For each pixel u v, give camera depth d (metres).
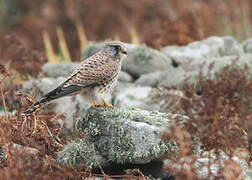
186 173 8.08
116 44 10.13
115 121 9.04
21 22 28.44
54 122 10.96
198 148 8.98
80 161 9.04
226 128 8.82
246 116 8.84
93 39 25.80
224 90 8.66
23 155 8.70
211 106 8.45
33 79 14.27
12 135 9.56
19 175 7.87
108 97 14.03
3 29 28.39
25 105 10.52
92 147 9.20
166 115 9.45
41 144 9.94
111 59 10.06
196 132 8.64
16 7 30.59
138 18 26.48
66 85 9.46
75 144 9.38
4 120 9.17
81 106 12.16
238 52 17.25
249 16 23.50
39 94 12.98
